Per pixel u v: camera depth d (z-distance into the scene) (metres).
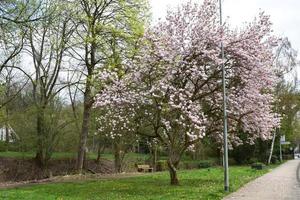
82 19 32.12
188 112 22.66
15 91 37.91
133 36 31.56
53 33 33.16
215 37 23.17
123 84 24.03
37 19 19.11
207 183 25.55
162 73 23.86
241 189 22.72
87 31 32.66
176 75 23.72
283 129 60.69
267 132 26.75
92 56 33.44
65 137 41.25
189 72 23.12
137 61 24.45
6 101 35.22
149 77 23.95
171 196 18.97
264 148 58.78
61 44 33.22
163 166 46.56
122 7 32.44
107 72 26.47
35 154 40.06
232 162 58.53
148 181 27.66
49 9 21.42
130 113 24.34
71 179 30.14
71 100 38.75
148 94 23.38
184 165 49.28
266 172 39.00
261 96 24.69
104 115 26.77
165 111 23.72
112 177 31.77
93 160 44.34
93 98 28.95
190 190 21.27
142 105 23.95
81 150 35.53
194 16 24.36
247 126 25.98
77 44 33.19
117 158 41.44
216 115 25.80
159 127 24.91
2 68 32.25
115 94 23.80
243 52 23.42
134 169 44.78
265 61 24.86
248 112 24.77
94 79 31.31
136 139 34.62
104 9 32.97
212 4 24.48
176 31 23.98
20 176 35.84
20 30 20.00
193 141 24.58
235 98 24.52
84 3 32.69
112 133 25.72
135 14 32.31
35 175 36.56
